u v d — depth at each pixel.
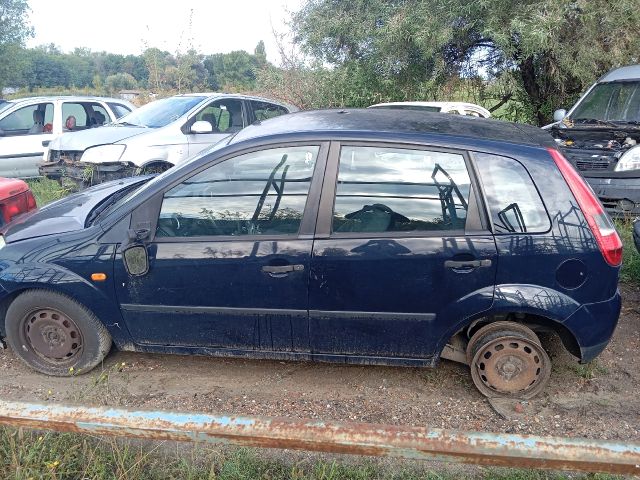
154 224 3.23
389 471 2.67
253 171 3.19
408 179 3.08
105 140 7.46
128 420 1.89
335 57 11.91
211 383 3.47
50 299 3.38
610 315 3.11
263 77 13.29
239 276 3.16
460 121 3.56
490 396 3.29
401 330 3.16
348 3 11.21
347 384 3.46
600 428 3.03
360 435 1.77
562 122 7.92
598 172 6.36
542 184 3.02
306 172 3.15
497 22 9.33
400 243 3.04
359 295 3.11
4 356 3.79
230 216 3.20
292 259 3.10
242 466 2.65
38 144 9.23
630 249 5.25
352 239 3.07
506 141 3.13
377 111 3.88
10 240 3.46
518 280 3.02
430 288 3.06
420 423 3.09
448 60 11.12
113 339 3.45
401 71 11.08
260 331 3.27
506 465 1.72
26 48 21.55
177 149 7.59
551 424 3.07
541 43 8.92
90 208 3.74
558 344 3.82
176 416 1.89
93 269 3.27
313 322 3.19
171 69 16.03
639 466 1.64
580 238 2.99
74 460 2.57
